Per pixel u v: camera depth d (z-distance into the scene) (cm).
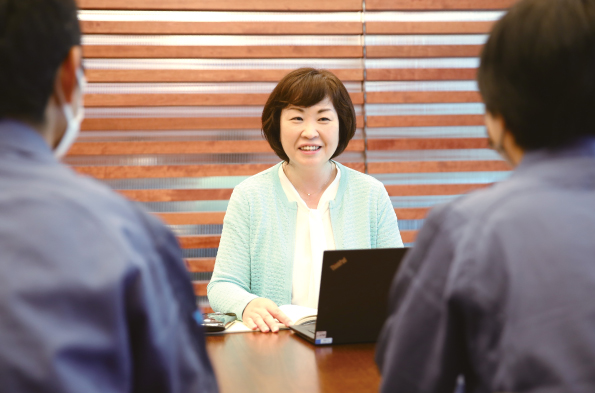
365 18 350
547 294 65
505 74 76
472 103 358
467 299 69
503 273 68
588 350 62
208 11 342
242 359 136
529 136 77
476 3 353
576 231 68
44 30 67
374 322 151
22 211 58
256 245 211
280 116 216
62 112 73
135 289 61
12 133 66
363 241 216
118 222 63
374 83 353
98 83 337
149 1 336
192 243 339
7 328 52
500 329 67
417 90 355
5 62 65
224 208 345
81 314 56
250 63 346
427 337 75
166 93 341
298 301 208
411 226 355
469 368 75
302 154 209
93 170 337
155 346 64
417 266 80
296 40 348
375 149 351
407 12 353
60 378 52
